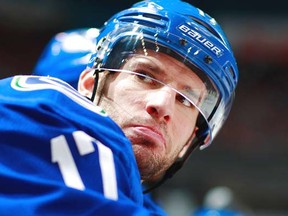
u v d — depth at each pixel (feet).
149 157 11.58
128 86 12.05
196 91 12.58
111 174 8.60
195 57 12.48
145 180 12.35
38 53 98.78
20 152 8.54
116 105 12.00
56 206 8.02
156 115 11.75
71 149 8.64
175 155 12.81
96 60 12.84
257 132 91.56
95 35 23.68
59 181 8.32
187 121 12.70
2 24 98.53
